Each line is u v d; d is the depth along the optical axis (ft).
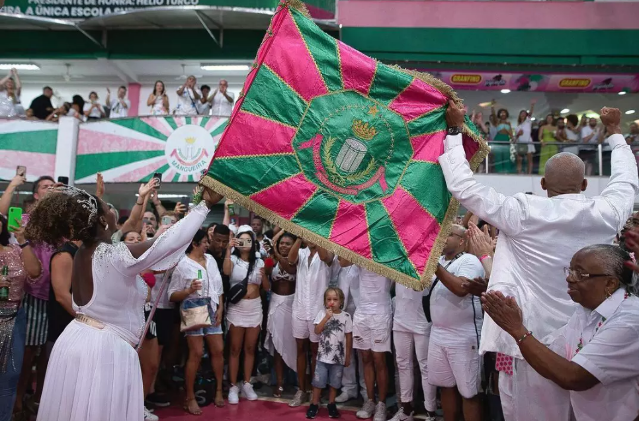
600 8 45.32
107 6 41.65
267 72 10.13
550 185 9.46
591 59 44.93
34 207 8.57
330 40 10.50
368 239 10.10
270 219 9.84
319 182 10.13
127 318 8.63
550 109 49.67
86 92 49.75
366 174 10.34
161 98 37.09
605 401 7.22
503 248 9.25
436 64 45.01
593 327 7.63
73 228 8.47
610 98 49.67
